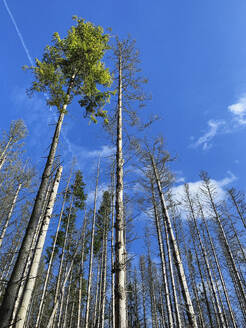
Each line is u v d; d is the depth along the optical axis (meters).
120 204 5.57
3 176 12.51
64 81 7.48
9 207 11.48
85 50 7.49
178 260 7.51
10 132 14.40
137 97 9.07
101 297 13.74
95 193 14.27
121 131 7.48
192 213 18.88
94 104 8.36
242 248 17.95
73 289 17.02
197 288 18.73
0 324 3.57
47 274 11.88
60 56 7.78
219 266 17.09
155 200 12.15
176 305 10.93
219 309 13.81
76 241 15.35
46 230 5.86
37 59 6.52
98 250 18.45
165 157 11.70
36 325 10.40
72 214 16.19
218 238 18.86
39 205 5.15
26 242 4.57
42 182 5.48
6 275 11.50
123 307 4.05
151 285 23.00
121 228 5.20
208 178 18.97
